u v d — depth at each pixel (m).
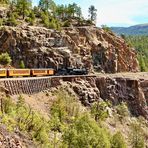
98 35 152.38
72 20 166.25
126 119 113.62
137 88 133.00
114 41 159.00
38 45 120.25
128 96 129.12
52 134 58.00
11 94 73.62
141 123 121.00
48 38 125.00
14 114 39.25
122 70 158.62
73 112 86.31
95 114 95.50
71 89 102.62
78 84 107.00
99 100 111.69
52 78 96.38
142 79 140.25
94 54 143.62
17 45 115.81
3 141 25.36
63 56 124.94
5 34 115.31
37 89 87.00
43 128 38.41
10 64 111.62
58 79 99.25
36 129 37.34
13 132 28.89
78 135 44.47
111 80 124.56
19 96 68.50
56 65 121.06
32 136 33.84
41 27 127.50
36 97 84.00
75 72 113.12
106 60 146.12
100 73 139.62
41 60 118.50
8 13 131.75
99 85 118.62
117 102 122.62
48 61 120.00
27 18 136.00
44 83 91.12
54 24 135.12
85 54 137.38
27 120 38.22
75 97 101.00
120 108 116.00
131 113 125.81
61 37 129.38
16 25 124.31
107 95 119.75
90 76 116.06
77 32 141.25
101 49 145.88
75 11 174.88
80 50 136.75
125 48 165.50
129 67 164.75
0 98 48.75
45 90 91.00
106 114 98.06
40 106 80.62
